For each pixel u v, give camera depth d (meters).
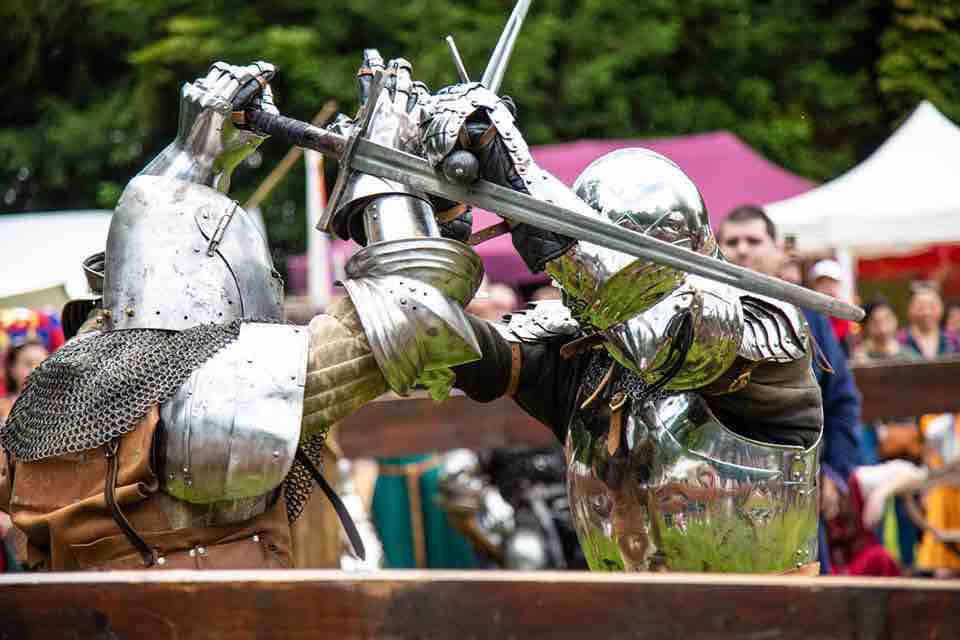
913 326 18.02
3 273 18.72
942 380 11.42
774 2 31.53
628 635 3.95
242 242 5.70
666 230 5.58
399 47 27.06
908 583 3.83
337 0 26.83
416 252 5.38
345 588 4.05
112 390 5.29
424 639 4.02
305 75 26.17
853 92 31.38
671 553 5.97
